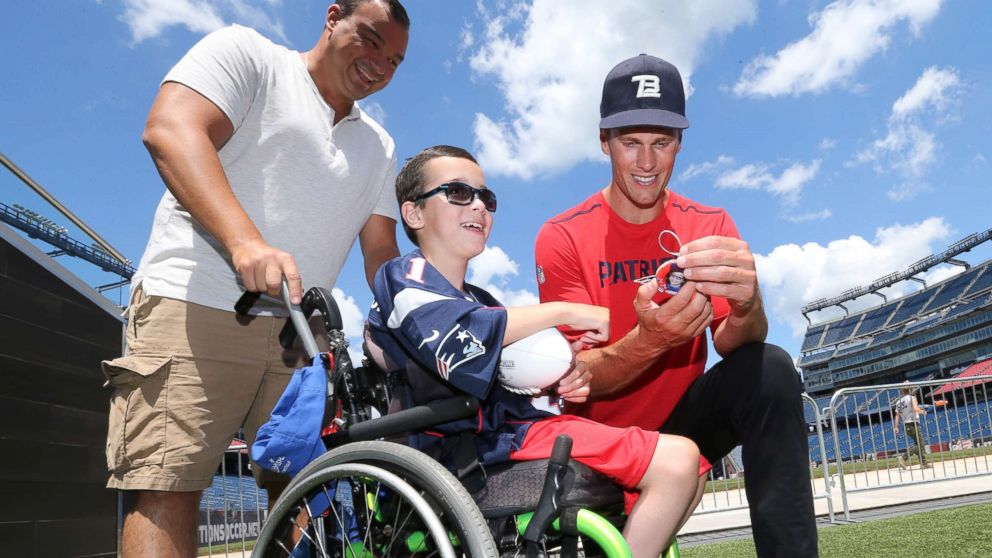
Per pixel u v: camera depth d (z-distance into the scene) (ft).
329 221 7.77
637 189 7.75
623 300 8.03
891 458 28.09
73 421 15.05
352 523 5.04
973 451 25.93
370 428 4.83
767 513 5.84
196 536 6.93
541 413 5.38
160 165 5.99
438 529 4.10
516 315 5.17
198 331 6.86
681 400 6.99
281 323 7.41
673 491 4.89
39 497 13.57
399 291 5.11
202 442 6.79
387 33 7.22
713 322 7.44
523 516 4.69
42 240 15.31
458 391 4.94
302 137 7.42
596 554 5.21
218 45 6.80
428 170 6.26
